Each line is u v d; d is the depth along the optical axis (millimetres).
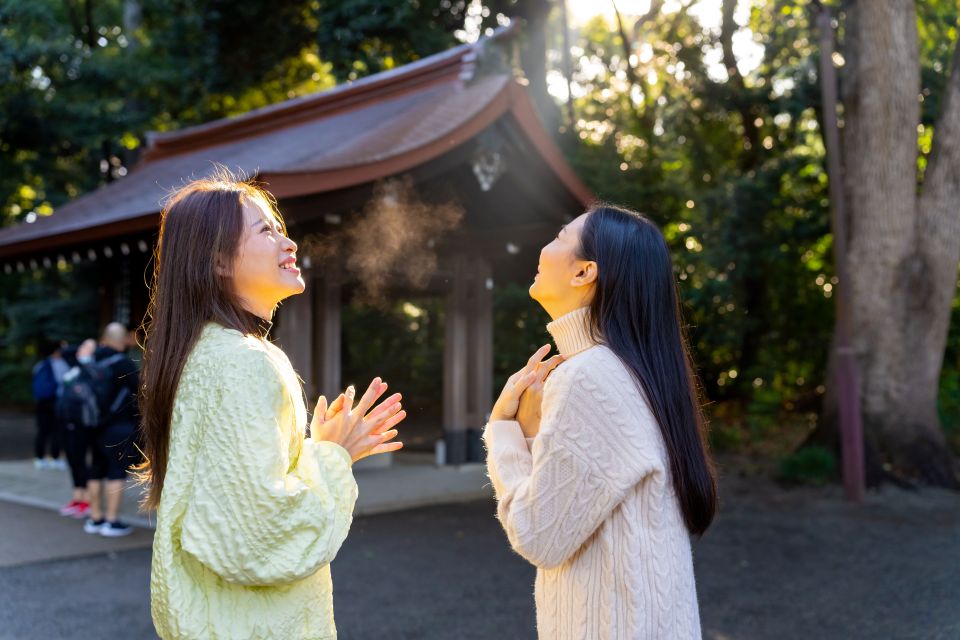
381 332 14812
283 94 17125
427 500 7562
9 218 19344
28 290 16219
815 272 13180
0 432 14195
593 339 1571
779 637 4141
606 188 11602
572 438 1411
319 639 1435
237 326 1479
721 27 13453
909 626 4320
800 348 13078
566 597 1466
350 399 1575
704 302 11766
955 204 8797
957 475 8766
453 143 7113
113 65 15227
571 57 15039
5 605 4418
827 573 5422
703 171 13727
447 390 9445
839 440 9094
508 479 1558
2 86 14305
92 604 4465
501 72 8469
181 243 1496
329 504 1407
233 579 1302
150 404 1466
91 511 6172
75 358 6707
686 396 1538
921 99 10969
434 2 13523
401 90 9312
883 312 8906
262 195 1630
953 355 12891
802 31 11992
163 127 17594
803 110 11500
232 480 1304
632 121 14125
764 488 8766
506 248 9062
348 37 12766
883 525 7027
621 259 1543
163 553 1329
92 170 17500
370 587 4902
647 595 1393
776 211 12266
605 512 1410
